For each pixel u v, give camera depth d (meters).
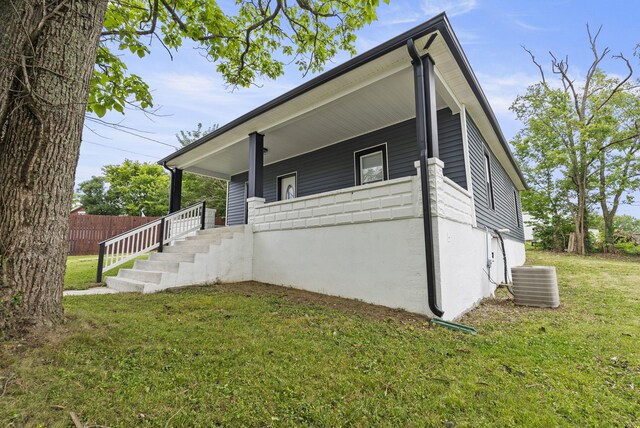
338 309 4.07
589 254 14.42
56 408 1.72
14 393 1.79
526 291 5.12
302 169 8.73
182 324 3.29
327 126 6.82
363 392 2.09
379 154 6.99
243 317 3.64
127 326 3.04
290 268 5.66
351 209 4.77
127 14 4.29
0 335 2.21
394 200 4.27
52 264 2.57
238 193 11.11
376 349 2.80
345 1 4.85
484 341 3.15
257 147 6.81
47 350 2.26
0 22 2.31
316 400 1.97
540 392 2.16
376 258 4.41
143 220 14.84
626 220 34.97
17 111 2.41
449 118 5.75
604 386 2.27
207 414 1.76
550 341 3.20
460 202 4.85
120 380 2.06
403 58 4.42
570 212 16.41
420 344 2.96
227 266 6.12
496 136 7.44
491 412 1.92
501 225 8.95
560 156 15.18
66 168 2.66
